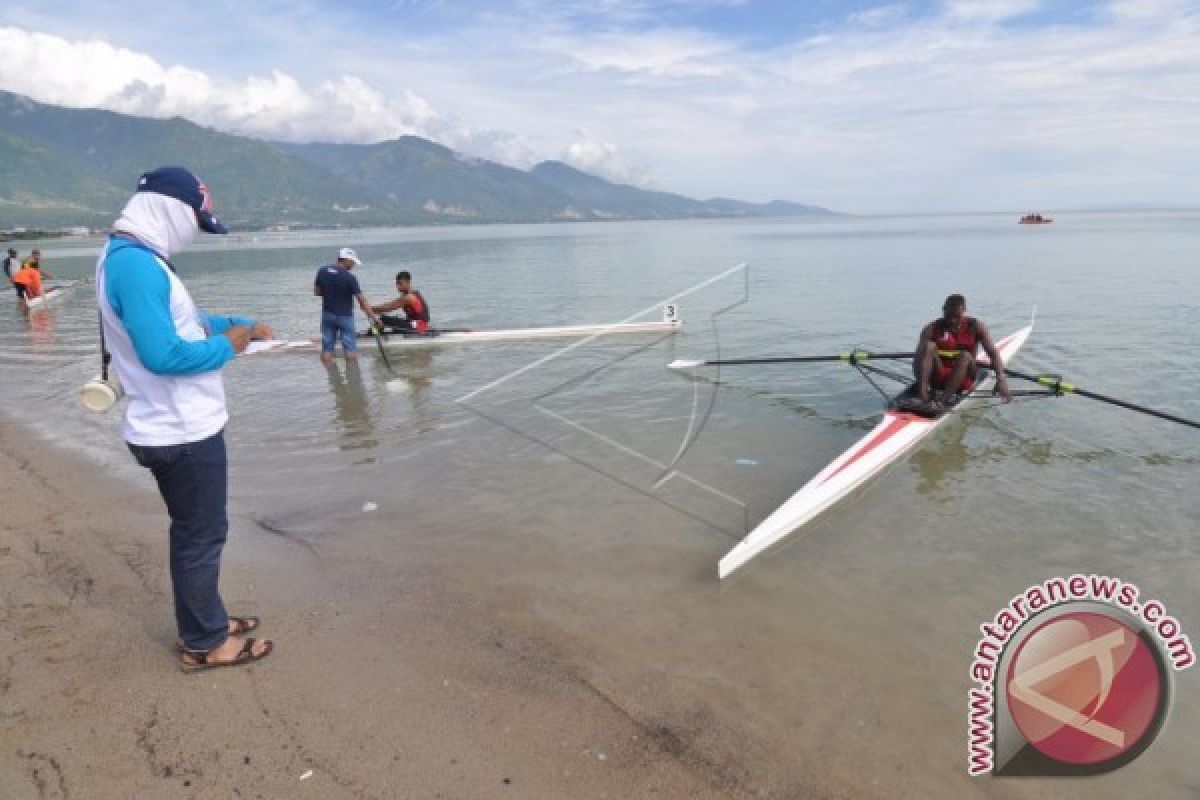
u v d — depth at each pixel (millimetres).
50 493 6367
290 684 3611
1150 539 5355
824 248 48094
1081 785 3096
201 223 3285
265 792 2895
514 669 3803
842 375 10719
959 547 5281
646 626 4250
